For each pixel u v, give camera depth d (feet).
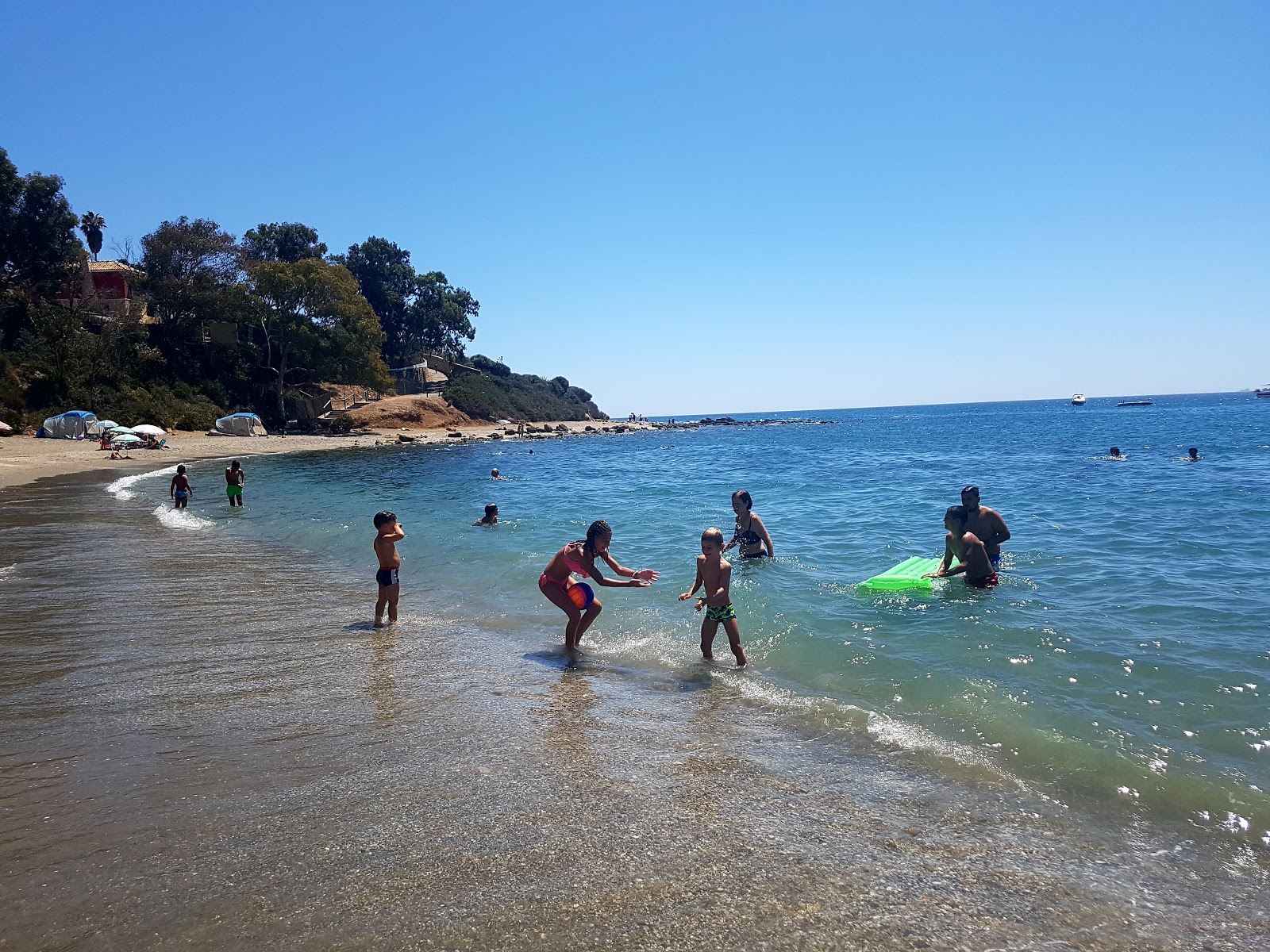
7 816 12.95
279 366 199.41
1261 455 98.02
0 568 36.94
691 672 21.76
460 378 298.97
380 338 198.70
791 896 10.68
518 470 108.06
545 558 39.19
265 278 182.29
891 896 10.73
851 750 15.96
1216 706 17.78
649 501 66.33
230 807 13.30
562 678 21.22
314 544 45.01
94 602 30.01
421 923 9.98
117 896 10.57
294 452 147.54
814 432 276.82
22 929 9.80
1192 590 28.66
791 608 28.32
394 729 17.13
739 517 38.42
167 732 16.85
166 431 158.61
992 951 9.57
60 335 151.84
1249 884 11.16
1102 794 13.89
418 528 51.19
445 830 12.49
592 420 341.21
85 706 18.53
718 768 15.05
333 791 13.92
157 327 185.37
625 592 31.99
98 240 210.79
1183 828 12.71
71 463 105.09
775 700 19.15
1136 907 10.57
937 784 14.34
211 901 10.46
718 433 279.69
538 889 10.78
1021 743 16.08
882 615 26.84
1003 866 11.56
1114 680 19.66
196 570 36.76
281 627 26.66
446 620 27.99
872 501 62.23
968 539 30.30
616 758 15.49
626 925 9.97
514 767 15.03
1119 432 179.63
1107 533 41.57
